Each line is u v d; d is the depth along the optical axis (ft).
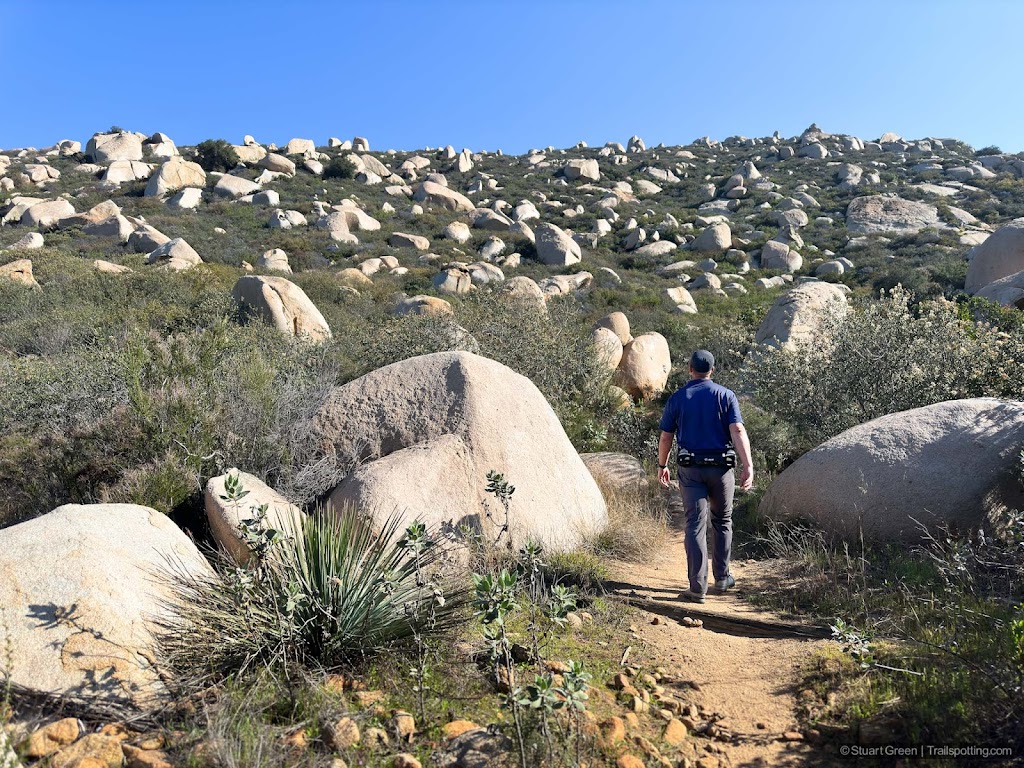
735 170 211.82
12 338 38.40
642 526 20.86
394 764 8.77
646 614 14.97
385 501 15.84
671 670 12.34
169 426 18.04
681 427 16.84
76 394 20.39
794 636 13.80
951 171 187.01
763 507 23.08
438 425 18.97
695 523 16.21
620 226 154.71
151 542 12.78
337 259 108.06
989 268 73.72
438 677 11.00
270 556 11.98
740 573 18.44
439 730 9.64
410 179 191.83
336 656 11.30
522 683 10.91
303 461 19.02
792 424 32.86
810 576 17.03
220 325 24.70
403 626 11.61
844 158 219.41
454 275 92.32
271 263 96.17
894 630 13.38
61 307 48.73
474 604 10.41
